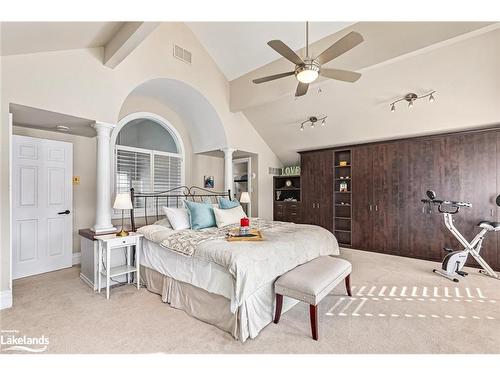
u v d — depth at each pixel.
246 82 4.57
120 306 2.53
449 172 4.13
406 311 2.46
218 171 6.09
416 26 2.72
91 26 2.45
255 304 2.09
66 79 2.77
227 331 2.09
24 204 3.31
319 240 3.02
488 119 3.65
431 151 4.30
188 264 2.43
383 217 4.80
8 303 2.46
